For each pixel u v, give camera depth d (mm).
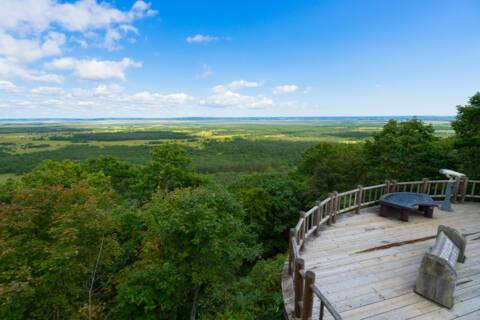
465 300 3445
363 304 3369
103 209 8781
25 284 6121
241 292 5727
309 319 2953
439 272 3334
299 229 4520
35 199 8500
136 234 11062
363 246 4980
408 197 6535
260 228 16281
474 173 9977
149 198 21656
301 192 18484
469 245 5066
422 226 5965
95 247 7914
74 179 19000
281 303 4863
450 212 6953
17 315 6289
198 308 8773
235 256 8234
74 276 7461
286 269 4371
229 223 7953
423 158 12656
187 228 7535
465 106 10250
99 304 8203
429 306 3332
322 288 3695
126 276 8867
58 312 7324
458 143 10438
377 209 7195
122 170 25453
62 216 7570
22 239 7820
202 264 7957
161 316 8250
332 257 4562
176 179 22031
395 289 3684
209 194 8562
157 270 8242
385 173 14008
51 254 7051
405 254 4688
